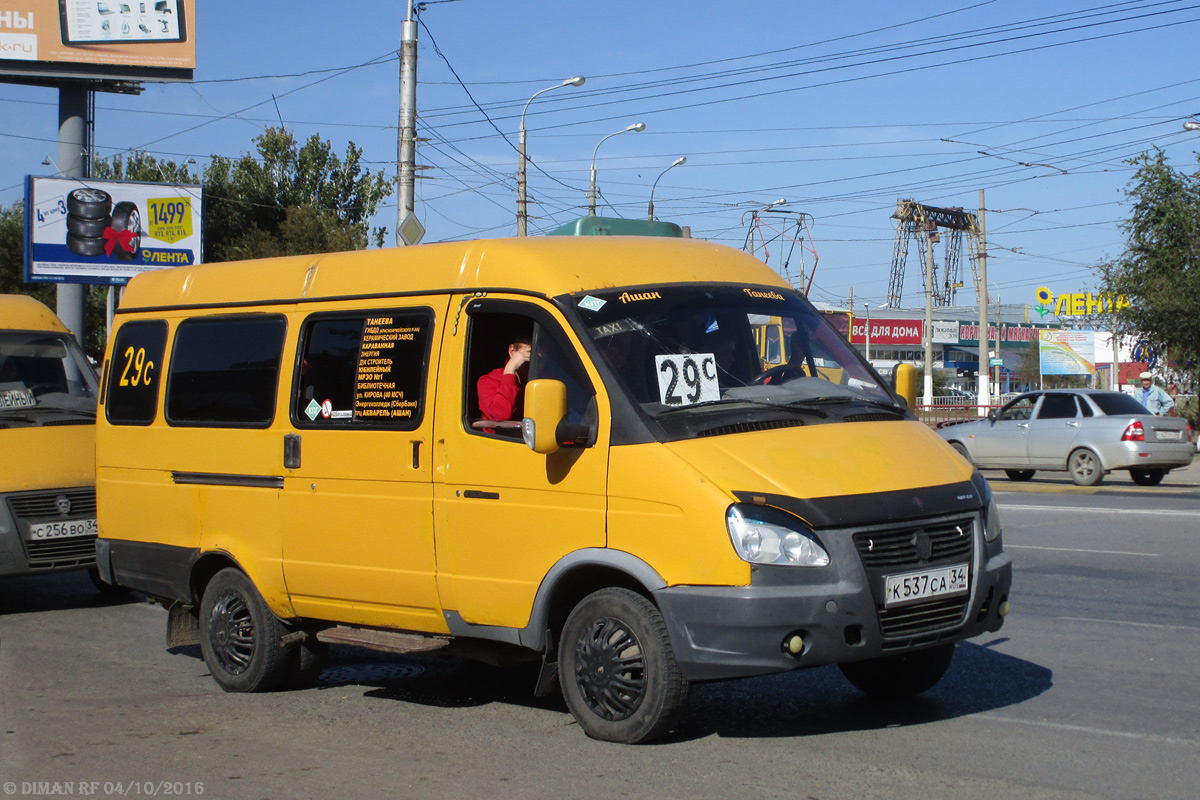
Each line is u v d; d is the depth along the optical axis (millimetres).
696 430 5312
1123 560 10945
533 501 5578
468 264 6090
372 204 43781
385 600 6223
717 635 4988
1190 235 26031
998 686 6531
